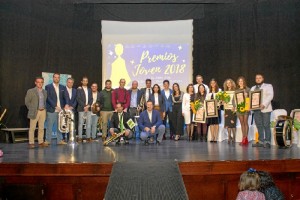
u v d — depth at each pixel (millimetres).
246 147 6875
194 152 5922
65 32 10406
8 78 8969
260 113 7160
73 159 4945
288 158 4875
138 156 5359
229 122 7727
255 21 10117
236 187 4715
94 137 8758
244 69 10328
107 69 11117
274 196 3742
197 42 10938
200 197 4684
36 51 9680
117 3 9945
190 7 10859
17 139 8570
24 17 9367
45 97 7367
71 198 4590
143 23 11242
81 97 8305
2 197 4270
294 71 9297
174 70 11117
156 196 2027
